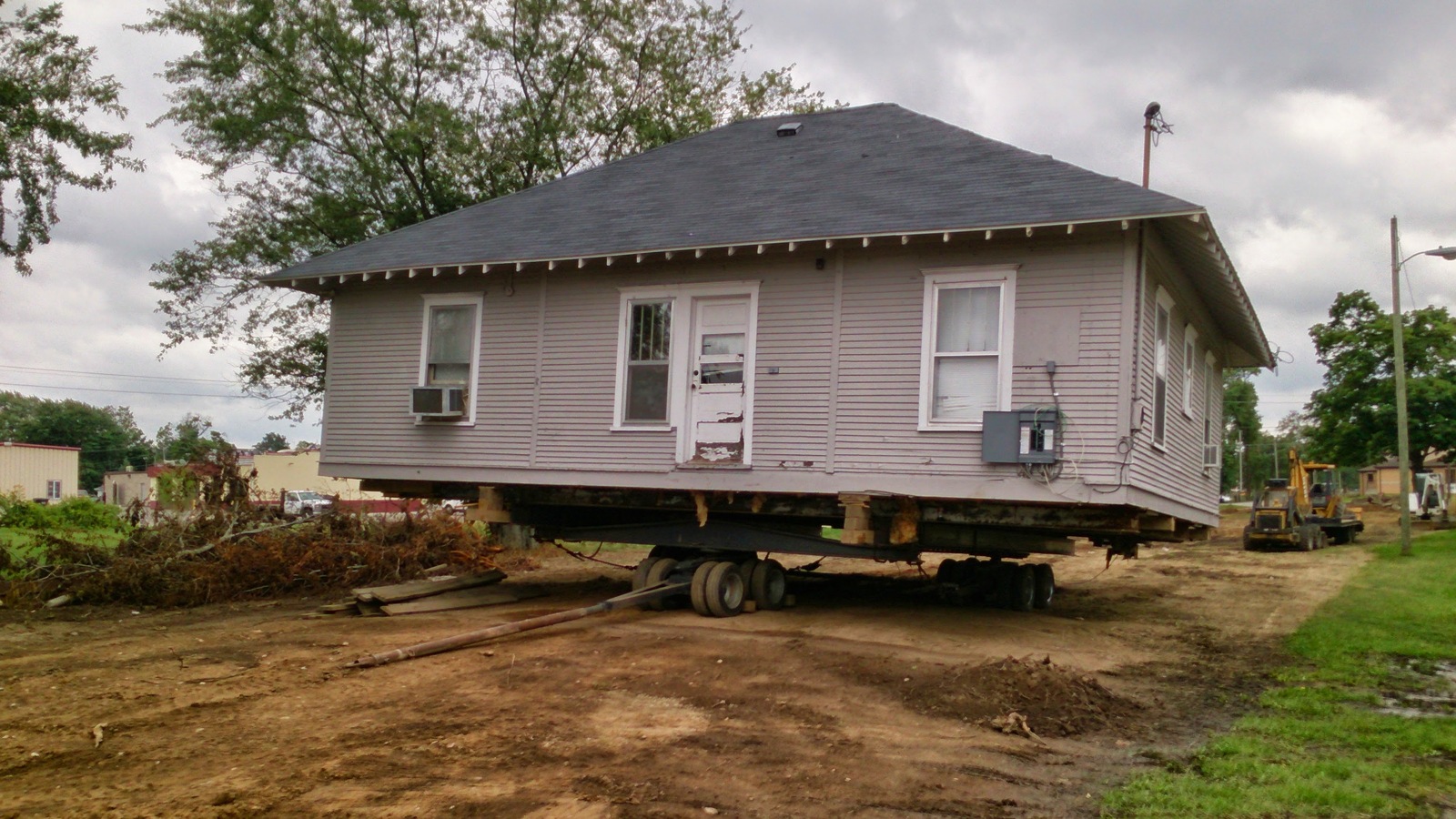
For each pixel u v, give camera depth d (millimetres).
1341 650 10789
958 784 6066
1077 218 10070
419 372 13992
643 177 15336
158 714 7465
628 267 12820
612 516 15602
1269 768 6375
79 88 17875
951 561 14570
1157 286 11281
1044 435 10336
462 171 25250
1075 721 7531
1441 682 9289
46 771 6180
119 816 5363
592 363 12961
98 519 27328
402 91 24812
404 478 13938
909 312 11273
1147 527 12164
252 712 7523
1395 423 33031
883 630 11258
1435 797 5855
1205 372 15477
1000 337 10766
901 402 11211
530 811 5445
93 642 10672
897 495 11141
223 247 24141
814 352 11703
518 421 13328
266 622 12078
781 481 11719
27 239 17828
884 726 7266
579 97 26797
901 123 15117
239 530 16156
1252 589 17156
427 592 13297
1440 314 33531
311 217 24297
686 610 12680
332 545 15516
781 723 7312
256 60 23734
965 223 10555
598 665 9023
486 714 7438
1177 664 10070
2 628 11633
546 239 13398
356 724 7164
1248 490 87938
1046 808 5676
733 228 12070
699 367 12430
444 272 13508
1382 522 42219
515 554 19641
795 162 14352
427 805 5516
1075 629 12016
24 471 57031
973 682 8031
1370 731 7391
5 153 17078
